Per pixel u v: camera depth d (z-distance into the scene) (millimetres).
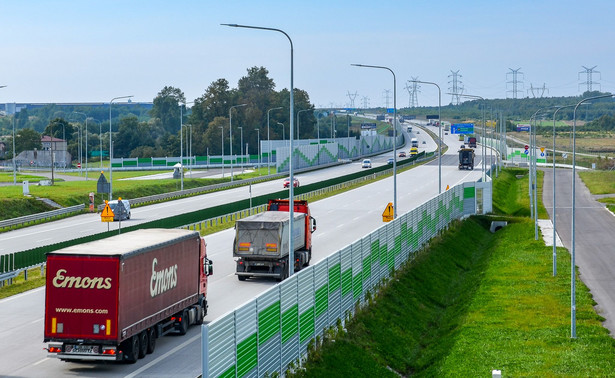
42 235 64875
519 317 37031
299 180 130750
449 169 149750
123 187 109188
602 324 35906
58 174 150250
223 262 48656
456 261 57094
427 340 35594
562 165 169250
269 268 41438
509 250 60469
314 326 28188
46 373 24688
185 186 121750
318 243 57000
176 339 29469
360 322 33312
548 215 84875
